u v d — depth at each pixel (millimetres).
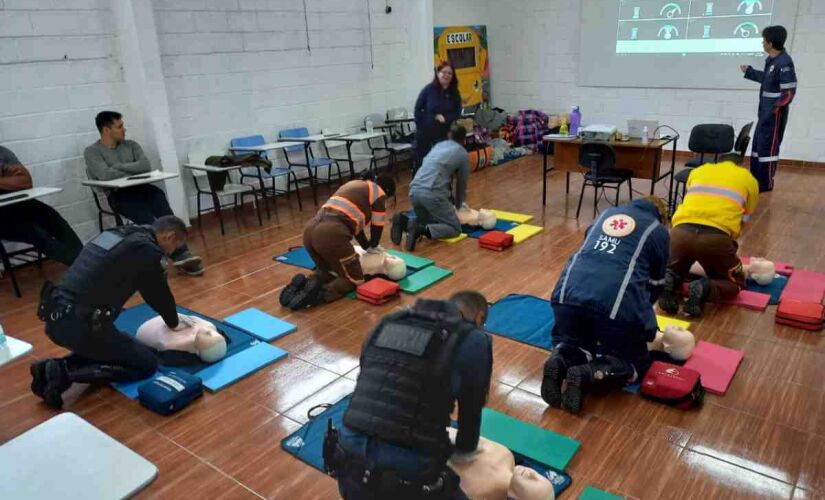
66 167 4656
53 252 4129
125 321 3539
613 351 2566
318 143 6605
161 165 5035
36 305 3848
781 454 2227
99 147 4516
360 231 3857
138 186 4668
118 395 2775
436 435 1486
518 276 3967
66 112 4590
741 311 3338
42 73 4402
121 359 2777
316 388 2779
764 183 5633
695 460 2213
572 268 2625
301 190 6578
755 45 6551
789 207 5199
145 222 4535
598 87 7777
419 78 7488
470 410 1659
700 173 3447
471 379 1582
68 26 4492
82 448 1707
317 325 3398
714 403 2553
